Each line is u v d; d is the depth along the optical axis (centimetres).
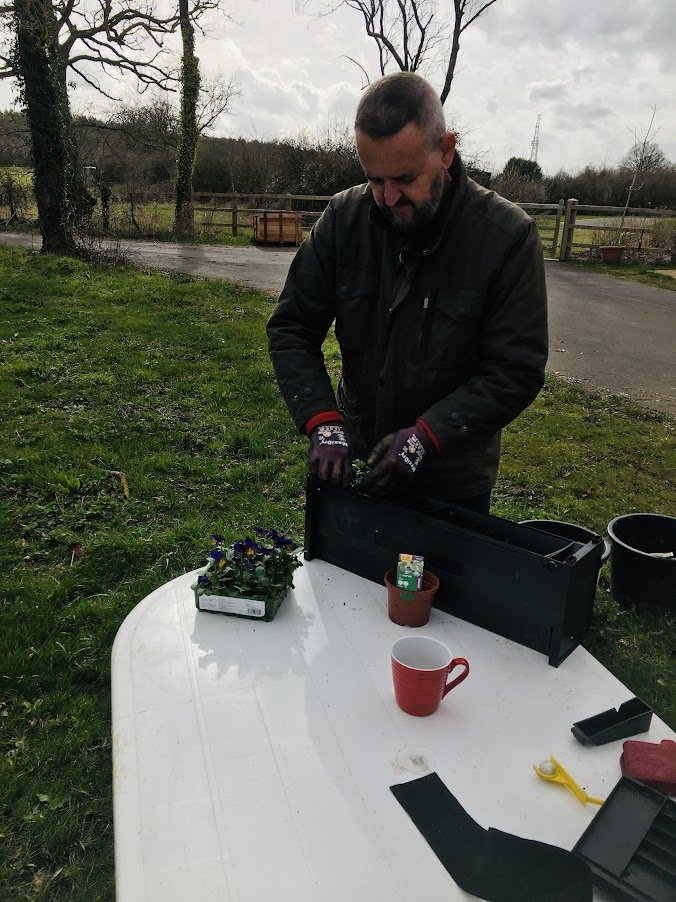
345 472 156
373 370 172
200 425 461
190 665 132
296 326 173
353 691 125
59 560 305
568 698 125
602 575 312
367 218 162
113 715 119
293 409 164
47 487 363
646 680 248
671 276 1160
